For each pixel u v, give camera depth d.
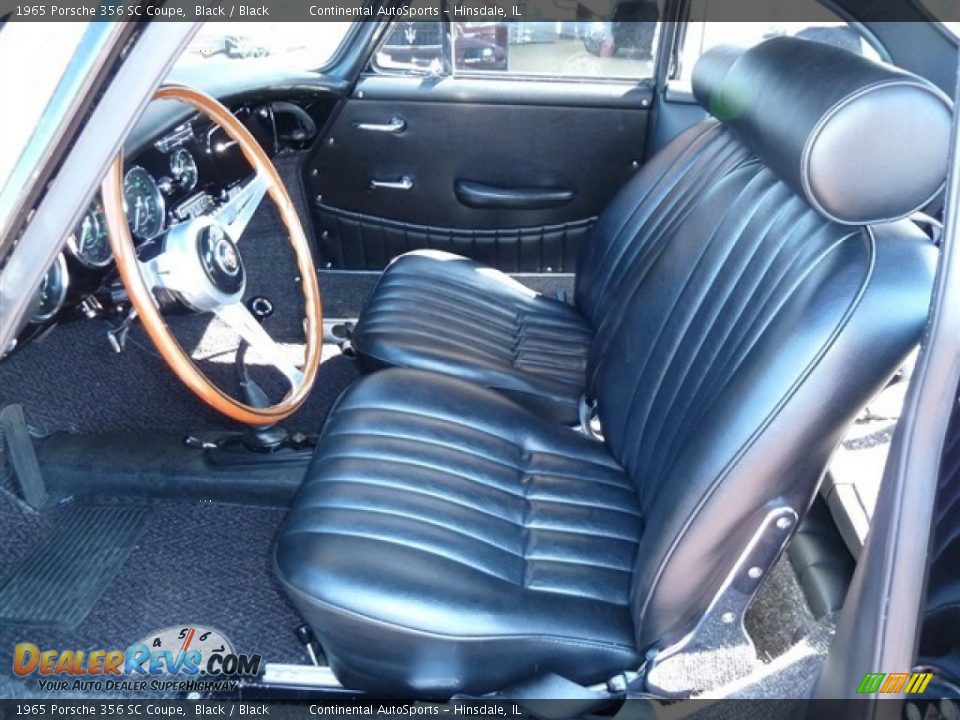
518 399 1.59
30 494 1.72
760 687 1.19
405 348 1.61
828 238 0.94
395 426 1.30
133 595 1.59
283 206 1.47
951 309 0.66
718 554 0.95
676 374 1.22
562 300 2.14
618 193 1.71
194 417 2.00
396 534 1.08
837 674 0.91
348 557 1.04
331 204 2.30
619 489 1.31
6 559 1.64
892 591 0.77
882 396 1.68
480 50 2.09
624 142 2.18
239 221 1.37
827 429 0.86
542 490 1.27
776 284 1.01
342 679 1.20
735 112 1.13
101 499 1.79
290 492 1.76
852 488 1.45
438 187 2.24
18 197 0.73
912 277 0.83
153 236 1.30
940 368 0.68
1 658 1.45
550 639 1.02
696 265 1.27
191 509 1.80
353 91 2.12
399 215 2.30
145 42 0.73
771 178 1.17
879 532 0.78
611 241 1.69
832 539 1.45
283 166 2.19
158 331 1.16
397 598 0.99
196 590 1.61
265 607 1.59
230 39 2.08
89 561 1.65
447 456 1.26
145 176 1.39
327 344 2.40
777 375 0.86
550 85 2.12
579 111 2.14
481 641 0.99
